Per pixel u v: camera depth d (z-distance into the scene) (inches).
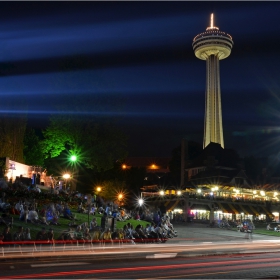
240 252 981.8
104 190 2541.8
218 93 5226.4
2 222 979.3
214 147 3659.0
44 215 1159.6
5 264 634.2
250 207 2849.4
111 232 1037.8
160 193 3142.2
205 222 2433.6
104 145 2069.4
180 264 691.4
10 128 2164.1
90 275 530.0
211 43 5506.9
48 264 645.3
